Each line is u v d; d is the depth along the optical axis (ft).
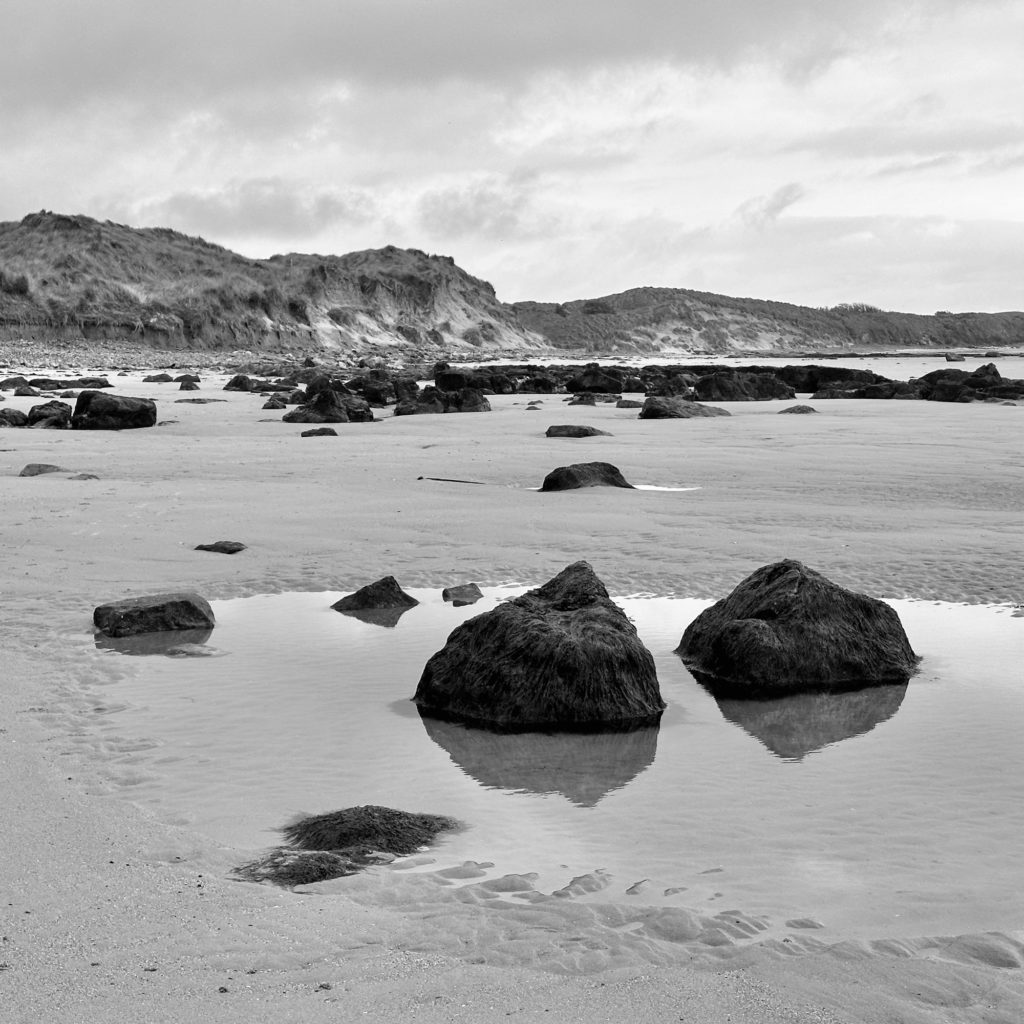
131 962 14.51
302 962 14.52
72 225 462.60
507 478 72.18
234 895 16.94
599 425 117.91
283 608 39.06
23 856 18.51
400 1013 13.12
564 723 26.99
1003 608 38.42
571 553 47.88
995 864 18.53
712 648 31.78
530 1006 13.29
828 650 30.68
